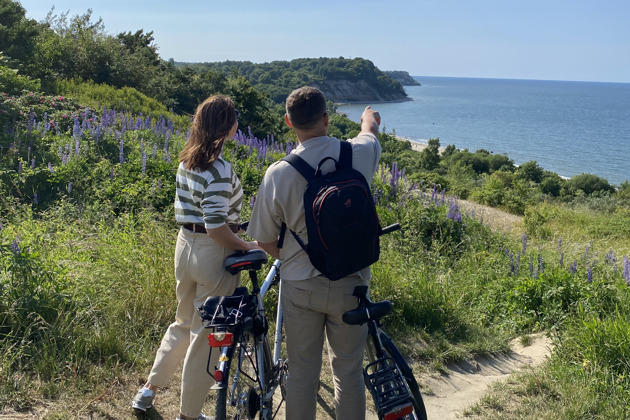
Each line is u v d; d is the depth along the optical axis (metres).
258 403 2.85
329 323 2.81
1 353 3.57
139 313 4.33
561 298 6.23
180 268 3.10
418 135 183.38
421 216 8.80
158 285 4.52
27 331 3.74
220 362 2.52
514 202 19.28
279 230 2.76
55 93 17.50
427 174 21.86
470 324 5.58
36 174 8.15
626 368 4.25
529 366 4.62
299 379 2.83
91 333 3.93
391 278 5.55
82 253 5.29
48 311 3.98
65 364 3.62
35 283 4.11
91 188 8.17
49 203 7.71
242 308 2.69
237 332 2.63
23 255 4.15
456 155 97.31
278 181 2.62
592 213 20.27
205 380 3.08
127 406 3.37
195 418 3.15
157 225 6.19
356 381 2.83
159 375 3.30
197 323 3.06
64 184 8.28
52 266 4.43
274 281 3.41
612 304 5.99
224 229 2.90
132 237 5.75
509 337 5.71
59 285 4.22
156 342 4.17
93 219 7.06
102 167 8.59
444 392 4.16
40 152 9.05
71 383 3.47
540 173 74.75
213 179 2.91
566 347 4.80
